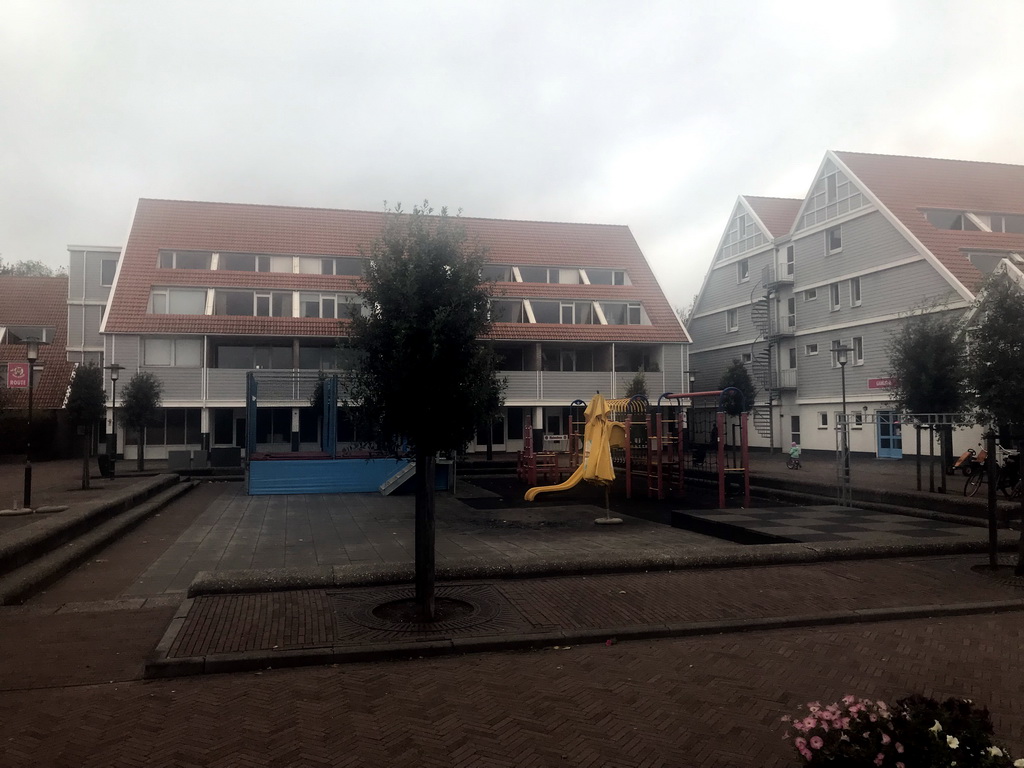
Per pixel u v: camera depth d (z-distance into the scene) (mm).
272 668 5805
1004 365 9492
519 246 39406
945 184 32750
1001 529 11867
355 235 37219
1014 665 5848
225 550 10867
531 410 36812
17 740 4469
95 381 23547
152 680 5535
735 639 6621
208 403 31141
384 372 6949
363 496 18922
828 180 34312
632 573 8844
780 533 11109
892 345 17031
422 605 6941
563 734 4566
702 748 4367
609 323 37562
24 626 6855
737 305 42312
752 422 40250
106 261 39156
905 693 5230
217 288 32844
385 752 4312
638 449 20328
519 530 12820
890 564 9383
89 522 11602
